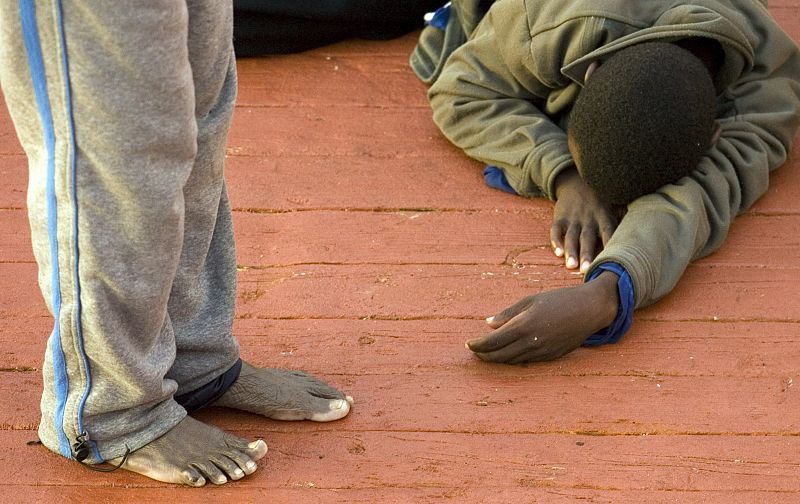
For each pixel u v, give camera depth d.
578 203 5.22
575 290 4.42
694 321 4.66
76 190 3.02
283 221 5.38
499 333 4.28
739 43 5.16
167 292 3.30
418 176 5.75
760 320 4.66
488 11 5.88
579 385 4.30
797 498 3.75
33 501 3.72
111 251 3.12
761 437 4.04
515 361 4.38
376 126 6.21
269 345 4.53
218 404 4.06
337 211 5.46
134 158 2.96
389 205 5.51
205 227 3.51
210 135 3.29
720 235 5.04
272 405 4.03
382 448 3.98
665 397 4.23
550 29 5.30
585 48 5.19
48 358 3.48
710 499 3.75
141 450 3.69
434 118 5.99
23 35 2.84
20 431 4.04
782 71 5.69
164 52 2.84
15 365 4.39
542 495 3.76
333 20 6.79
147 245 3.13
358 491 3.78
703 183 5.09
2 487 3.78
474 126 5.75
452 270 5.01
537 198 5.55
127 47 2.80
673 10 5.15
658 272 4.60
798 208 5.42
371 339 4.57
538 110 5.79
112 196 3.04
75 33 2.79
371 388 4.29
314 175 5.75
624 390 4.27
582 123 4.90
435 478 3.84
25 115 3.03
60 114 2.93
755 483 3.82
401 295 4.84
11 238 5.23
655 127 4.73
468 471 3.88
